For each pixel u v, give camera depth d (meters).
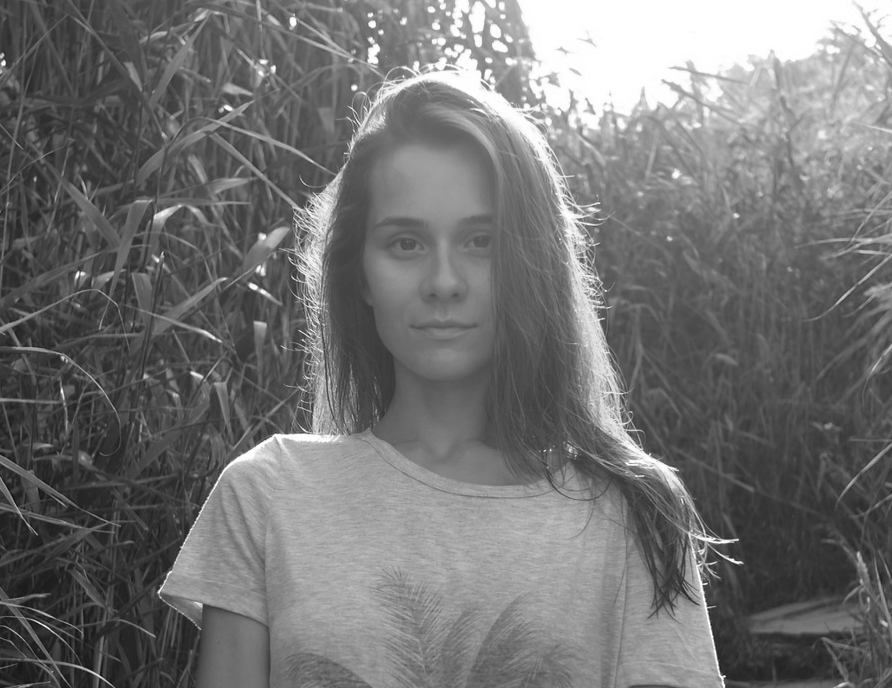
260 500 1.44
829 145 5.63
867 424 4.49
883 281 4.53
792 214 5.17
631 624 1.38
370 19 4.06
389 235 1.45
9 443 2.43
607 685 1.37
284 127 3.60
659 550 1.39
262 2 3.61
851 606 4.14
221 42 3.29
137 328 2.66
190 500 2.58
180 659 2.57
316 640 1.33
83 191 2.89
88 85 2.94
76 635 2.40
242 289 3.10
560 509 1.40
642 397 4.62
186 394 2.94
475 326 1.44
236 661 1.41
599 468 1.44
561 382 1.48
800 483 4.66
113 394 2.49
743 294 4.93
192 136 2.67
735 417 4.77
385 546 1.38
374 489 1.42
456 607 1.34
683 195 5.28
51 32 2.95
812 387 4.80
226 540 1.44
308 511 1.41
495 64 4.41
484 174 1.44
